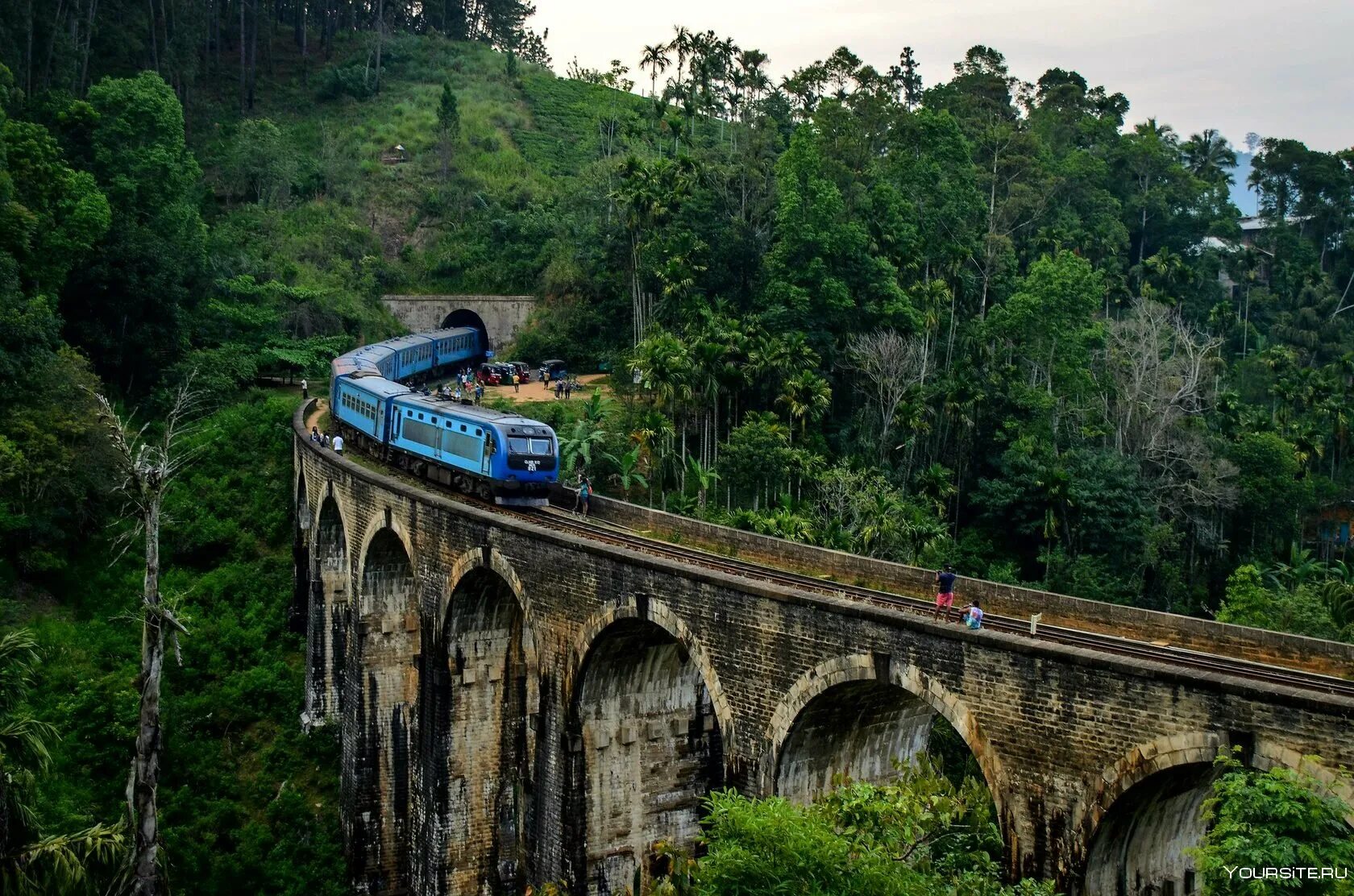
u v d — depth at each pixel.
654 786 46.16
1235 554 102.31
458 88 170.38
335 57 174.25
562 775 44.66
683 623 39.03
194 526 76.44
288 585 75.00
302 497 73.31
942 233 116.31
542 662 45.62
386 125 153.12
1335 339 146.75
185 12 143.75
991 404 99.88
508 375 109.31
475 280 128.38
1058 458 96.00
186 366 90.69
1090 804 28.91
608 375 112.38
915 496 93.50
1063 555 90.19
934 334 105.44
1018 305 102.62
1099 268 133.62
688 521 55.56
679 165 110.62
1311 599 69.38
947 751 66.31
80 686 60.69
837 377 101.56
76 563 69.88
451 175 144.75
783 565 50.34
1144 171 160.12
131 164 98.25
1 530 65.69
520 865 52.00
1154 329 108.00
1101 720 28.73
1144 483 97.88
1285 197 172.38
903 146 121.19
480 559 49.12
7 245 77.69
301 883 57.06
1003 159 138.62
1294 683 30.42
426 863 54.47
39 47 110.31
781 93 149.38
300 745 64.75
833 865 26.75
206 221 124.25
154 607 31.14
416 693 56.28
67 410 70.94
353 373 81.00
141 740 30.94
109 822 54.03
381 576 59.56
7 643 37.19
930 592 44.28
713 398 91.25
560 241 128.75
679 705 46.50
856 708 36.53
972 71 164.25
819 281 100.31
